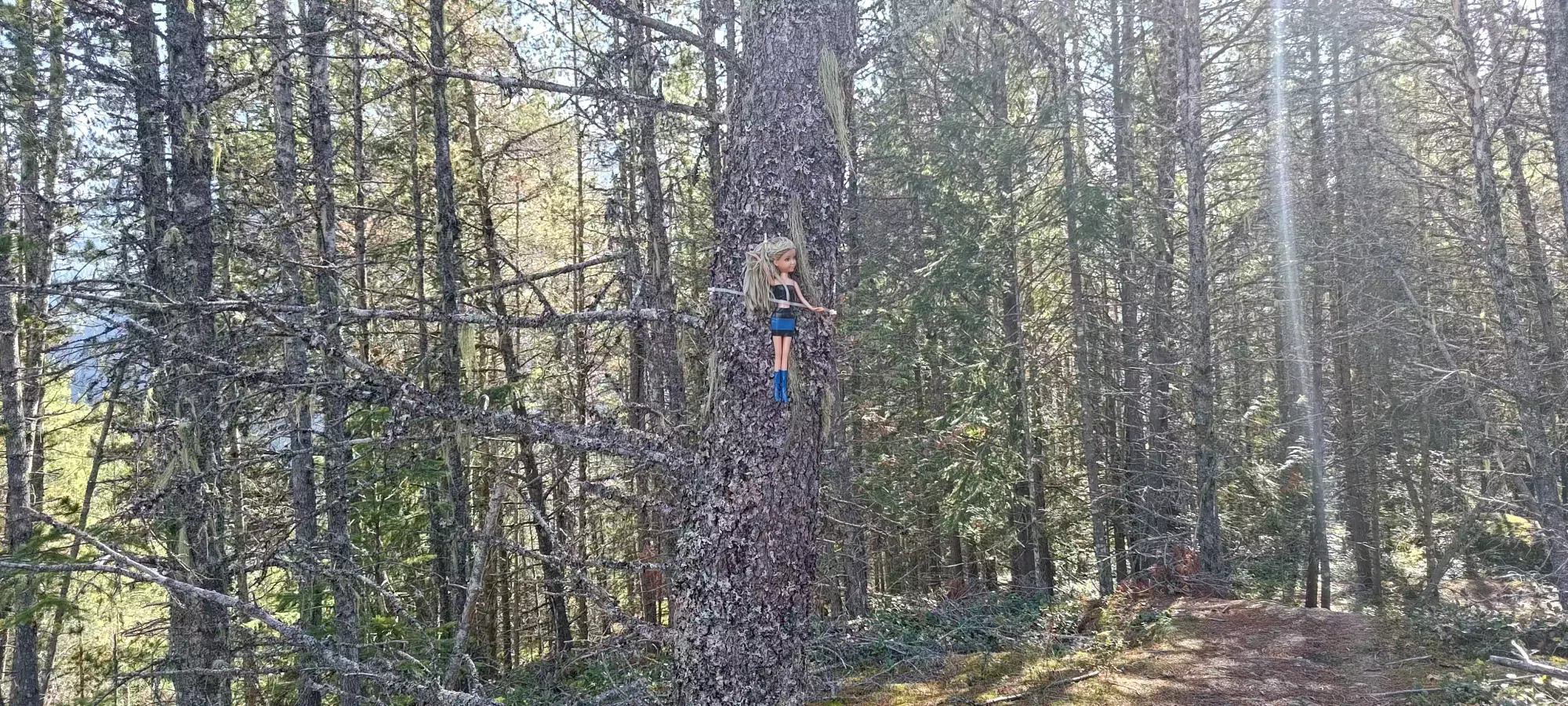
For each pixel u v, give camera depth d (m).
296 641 6.03
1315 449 16.36
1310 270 17.11
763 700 4.82
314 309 5.34
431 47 10.20
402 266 14.54
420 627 8.20
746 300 4.70
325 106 10.79
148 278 7.56
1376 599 15.57
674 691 5.16
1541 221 16.33
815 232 4.84
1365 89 16.30
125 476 9.27
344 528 10.02
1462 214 15.05
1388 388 16.42
